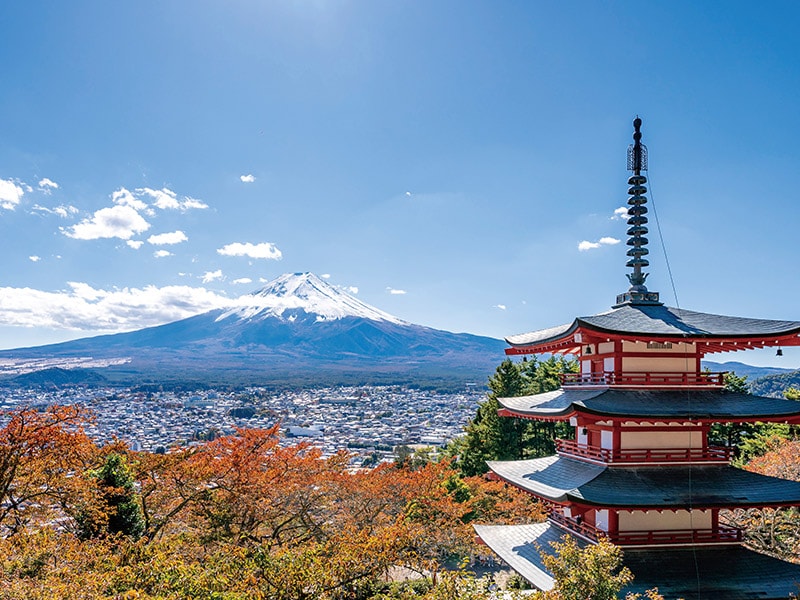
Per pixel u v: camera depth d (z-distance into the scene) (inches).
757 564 838.5
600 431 945.5
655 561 844.0
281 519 1545.3
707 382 928.3
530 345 1062.4
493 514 1850.4
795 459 1475.1
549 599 683.4
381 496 1608.0
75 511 1158.3
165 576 782.5
